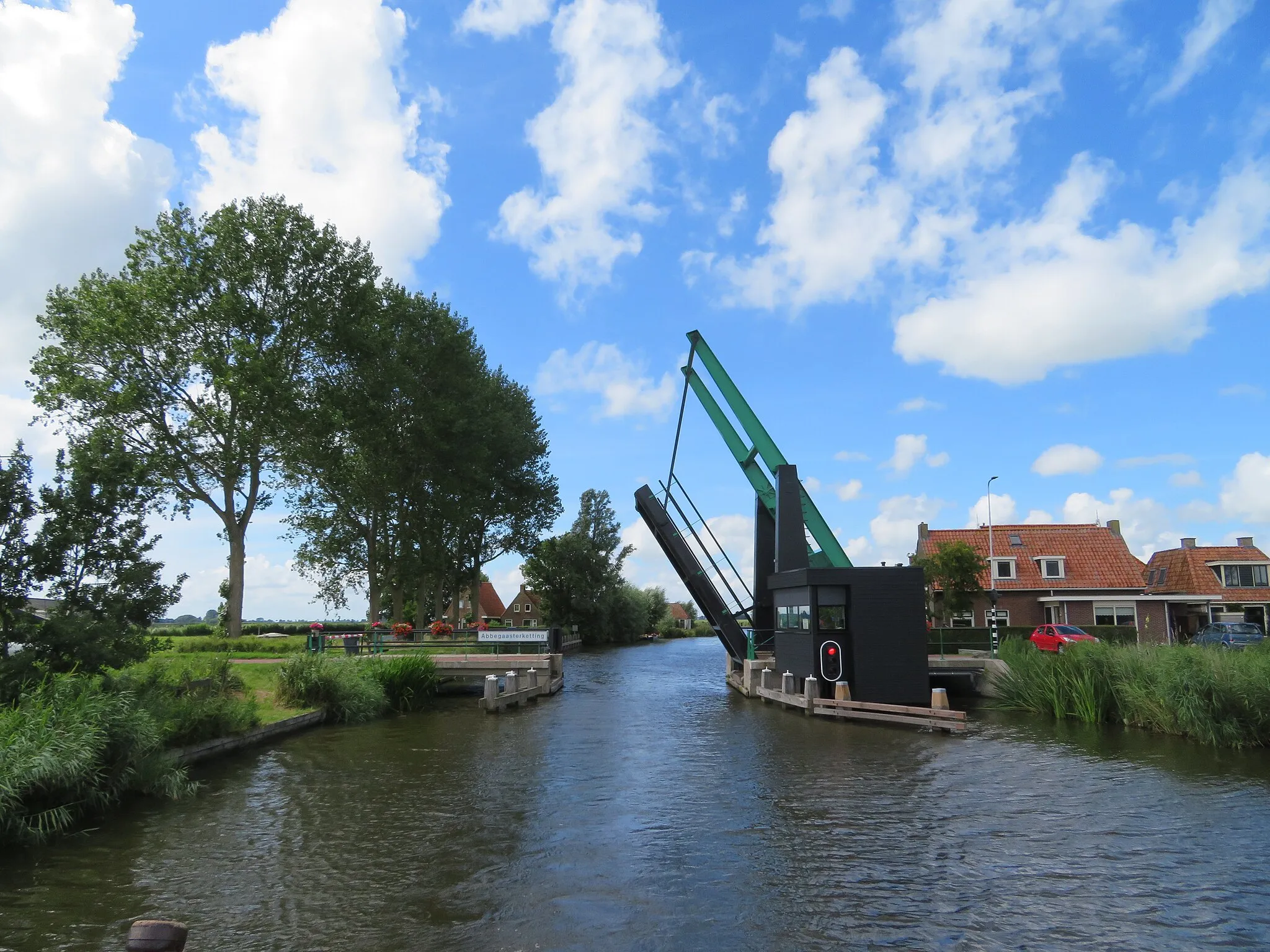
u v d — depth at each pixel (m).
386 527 44.41
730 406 26.61
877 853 9.03
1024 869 8.45
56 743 9.95
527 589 75.19
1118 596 40.28
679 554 27.34
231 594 34.38
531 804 11.33
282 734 17.75
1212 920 7.11
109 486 14.24
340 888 7.94
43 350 32.41
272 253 34.12
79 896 7.71
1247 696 15.66
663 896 7.71
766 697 23.64
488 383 50.47
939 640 34.03
